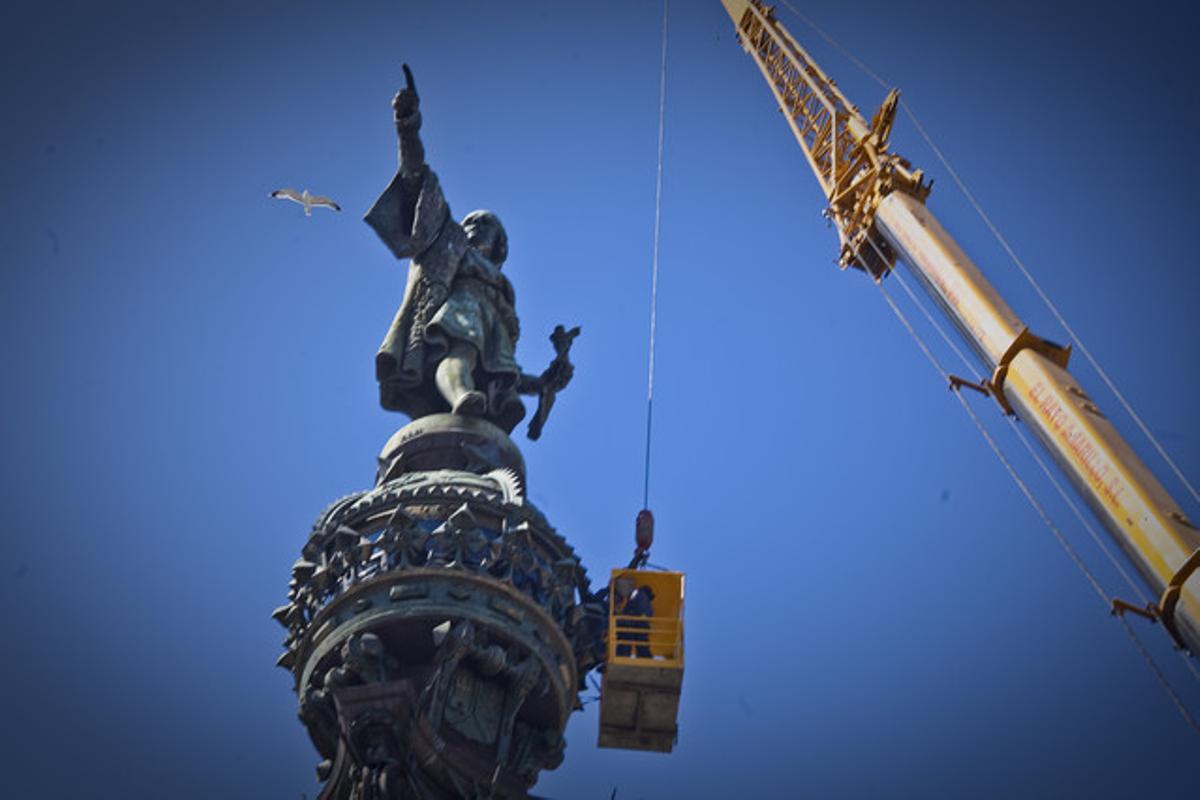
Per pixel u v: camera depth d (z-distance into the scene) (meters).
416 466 52.81
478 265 56.75
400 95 52.34
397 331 55.34
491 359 55.44
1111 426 46.31
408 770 44.72
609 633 48.59
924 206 58.56
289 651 49.94
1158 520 43.19
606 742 50.03
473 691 47.34
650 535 51.12
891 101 62.66
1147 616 43.09
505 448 53.19
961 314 52.34
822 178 64.50
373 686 45.34
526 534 48.81
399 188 54.47
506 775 45.84
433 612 47.16
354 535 49.50
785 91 68.31
